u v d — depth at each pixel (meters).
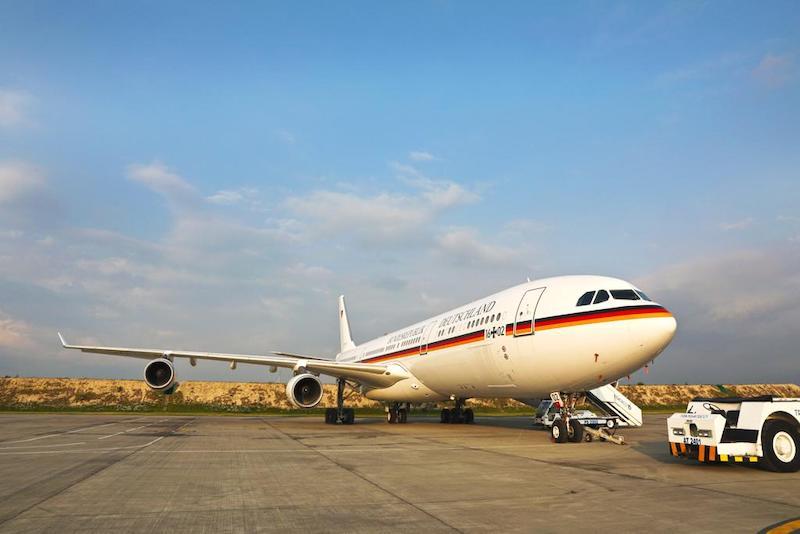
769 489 8.66
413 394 26.38
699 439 10.98
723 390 22.94
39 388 54.94
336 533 5.95
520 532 6.00
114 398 54.38
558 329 15.98
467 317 21.33
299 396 23.94
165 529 6.12
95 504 7.41
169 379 23.25
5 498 7.82
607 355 15.05
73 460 12.12
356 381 28.95
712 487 8.82
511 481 9.34
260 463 11.68
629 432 22.70
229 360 25.59
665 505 7.40
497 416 43.72
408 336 27.34
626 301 15.17
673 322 14.78
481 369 19.94
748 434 10.73
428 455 13.30
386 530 6.08
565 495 8.09
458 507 7.25
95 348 23.75
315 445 15.83
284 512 6.95
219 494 8.12
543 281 18.20
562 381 16.52
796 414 10.66
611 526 6.26
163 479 9.48
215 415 41.34
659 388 68.00
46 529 6.11
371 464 11.55
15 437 18.34
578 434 16.67
